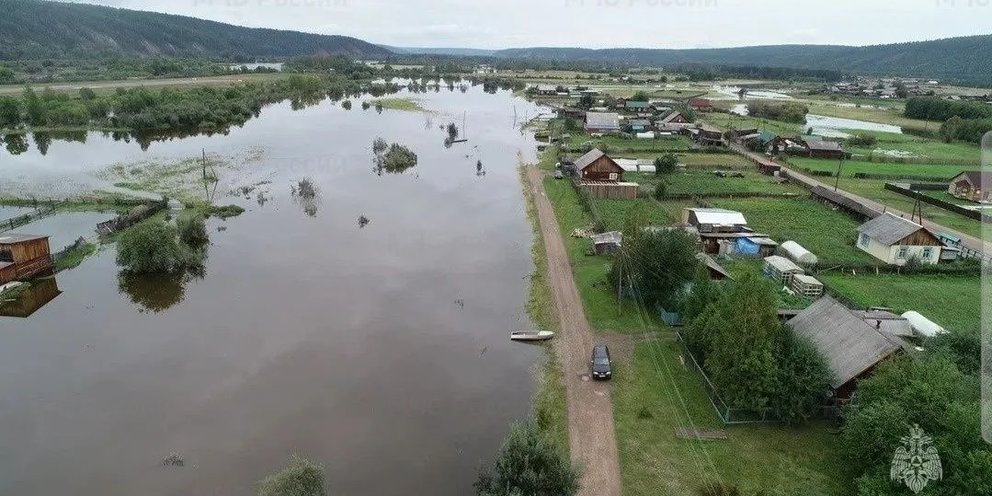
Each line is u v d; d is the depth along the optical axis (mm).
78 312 42250
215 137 110562
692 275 40938
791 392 28391
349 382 33844
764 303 28562
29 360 35656
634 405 31219
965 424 21531
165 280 48031
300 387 33281
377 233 59469
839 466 26250
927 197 74312
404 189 76000
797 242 57188
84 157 91375
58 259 50469
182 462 27109
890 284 48062
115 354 36531
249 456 27641
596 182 76812
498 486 22266
